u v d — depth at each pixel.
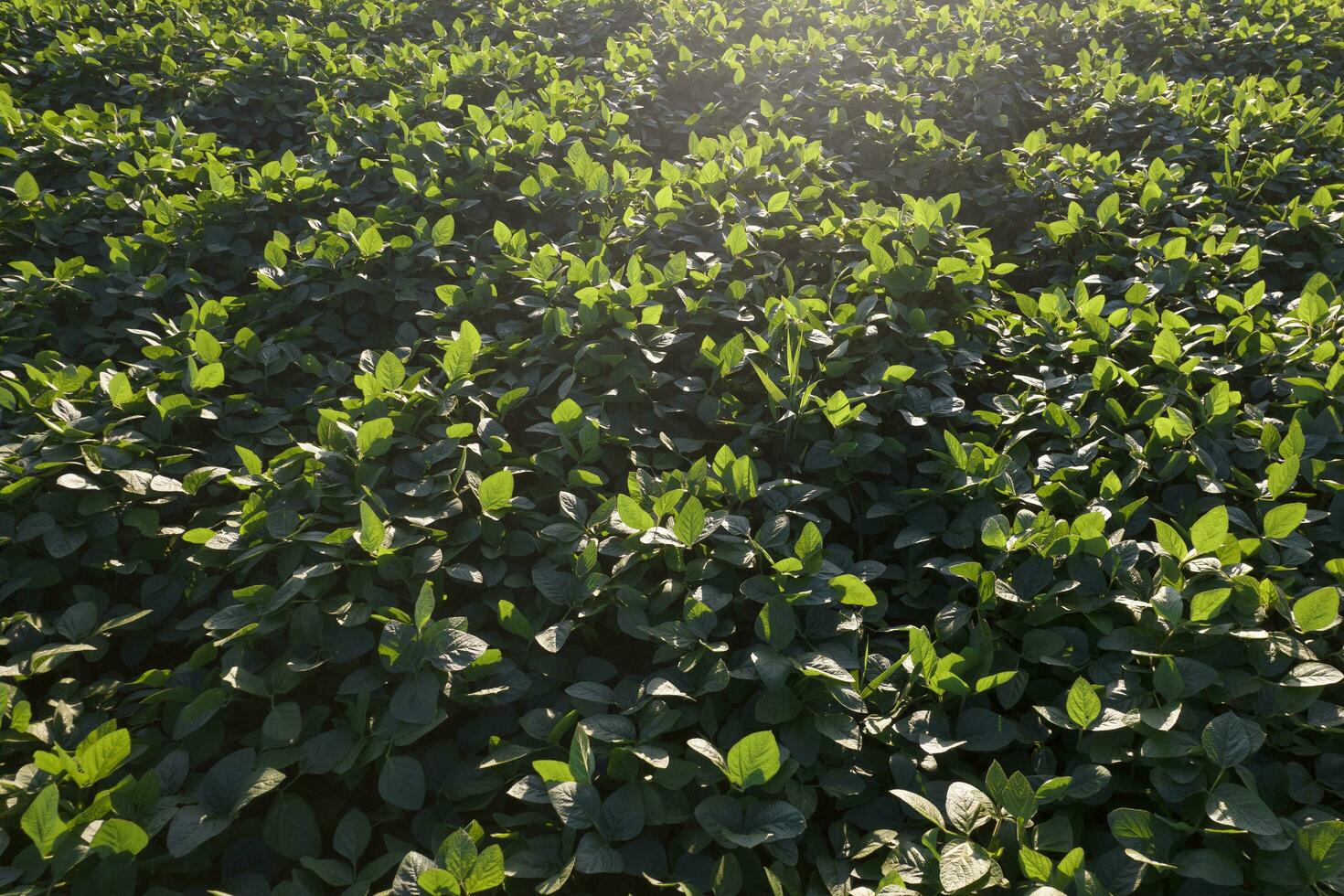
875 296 3.39
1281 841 1.73
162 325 3.69
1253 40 6.72
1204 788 1.90
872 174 5.57
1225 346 3.62
